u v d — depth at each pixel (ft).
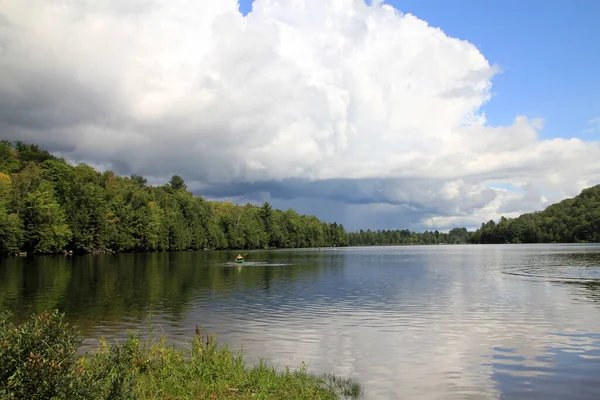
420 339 68.33
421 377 50.26
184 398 39.37
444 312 92.17
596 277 167.02
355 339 68.49
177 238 476.13
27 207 329.11
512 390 46.37
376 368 53.52
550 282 149.79
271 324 80.28
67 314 90.02
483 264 253.24
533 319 83.82
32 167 377.50
